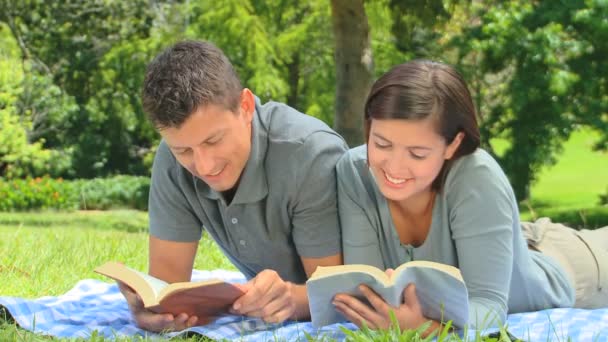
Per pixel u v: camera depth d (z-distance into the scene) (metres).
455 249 4.27
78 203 27.23
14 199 25.77
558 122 20.45
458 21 23.36
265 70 26.44
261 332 4.19
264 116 4.38
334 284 3.69
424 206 4.22
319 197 4.38
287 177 4.32
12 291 5.92
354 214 4.32
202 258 7.64
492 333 3.81
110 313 4.82
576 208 26.58
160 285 4.09
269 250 4.65
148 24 32.81
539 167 22.11
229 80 3.85
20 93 29.45
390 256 4.39
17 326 4.34
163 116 3.71
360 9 13.88
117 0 32.41
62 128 31.44
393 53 24.84
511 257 4.15
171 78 3.73
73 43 32.56
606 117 23.17
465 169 4.09
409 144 3.73
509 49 20.31
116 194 28.28
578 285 4.94
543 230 5.03
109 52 30.95
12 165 28.84
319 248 4.47
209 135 3.78
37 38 32.53
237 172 4.07
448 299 3.69
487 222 4.07
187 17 29.42
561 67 20.45
